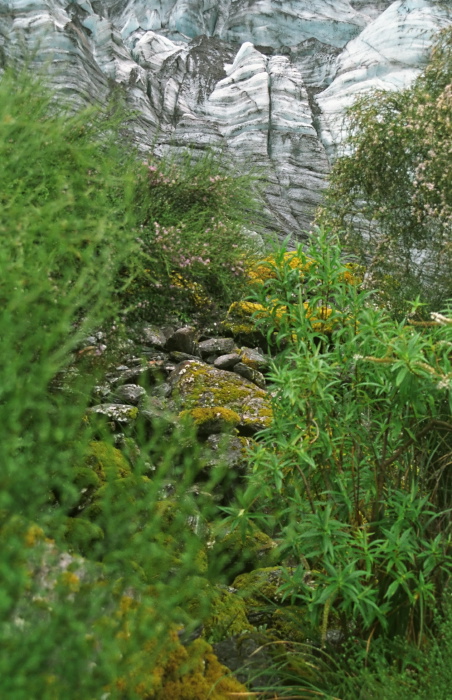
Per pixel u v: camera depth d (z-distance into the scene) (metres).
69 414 1.80
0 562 1.33
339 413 2.35
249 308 5.18
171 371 4.32
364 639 2.18
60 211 2.14
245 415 3.79
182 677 1.85
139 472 2.01
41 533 1.58
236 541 2.64
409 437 2.36
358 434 2.31
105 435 2.21
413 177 6.53
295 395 2.13
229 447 3.35
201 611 2.12
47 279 1.78
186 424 2.60
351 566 1.99
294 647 2.23
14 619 1.40
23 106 2.46
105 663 1.40
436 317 2.06
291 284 2.60
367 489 2.33
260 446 2.27
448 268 5.92
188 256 4.48
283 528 2.22
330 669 2.07
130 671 1.56
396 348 2.02
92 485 2.44
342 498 2.23
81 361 2.77
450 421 2.36
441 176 6.00
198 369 4.18
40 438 1.64
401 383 2.04
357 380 2.31
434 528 2.30
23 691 1.22
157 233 4.25
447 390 2.06
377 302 5.71
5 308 1.65
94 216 2.34
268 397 2.47
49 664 1.38
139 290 4.24
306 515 2.20
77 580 1.63
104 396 3.51
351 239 6.69
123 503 1.85
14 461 1.47
